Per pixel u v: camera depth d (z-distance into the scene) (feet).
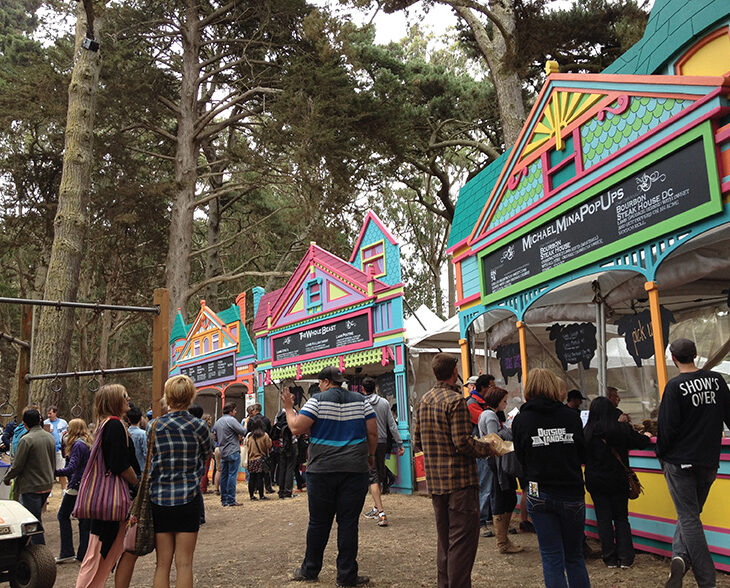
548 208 25.38
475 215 32.42
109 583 20.83
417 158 91.40
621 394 38.47
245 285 138.10
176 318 75.66
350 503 18.66
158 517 14.90
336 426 18.94
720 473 17.85
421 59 90.22
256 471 42.34
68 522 25.09
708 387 15.07
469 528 15.14
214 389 65.46
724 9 18.33
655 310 19.95
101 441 17.17
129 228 89.20
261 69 85.97
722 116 17.90
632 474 19.26
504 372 32.48
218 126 90.74
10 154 88.12
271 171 86.43
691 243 21.84
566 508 13.58
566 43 61.05
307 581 19.34
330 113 70.49
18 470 23.48
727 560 17.57
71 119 55.72
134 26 82.48
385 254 43.62
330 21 66.85
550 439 13.84
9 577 20.45
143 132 97.25
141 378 149.69
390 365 47.06
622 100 21.49
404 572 20.10
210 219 111.65
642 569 18.78
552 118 25.61
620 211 21.48
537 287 26.68
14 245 87.15
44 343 49.88
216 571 21.70
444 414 15.56
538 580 18.29
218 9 85.35
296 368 52.31
